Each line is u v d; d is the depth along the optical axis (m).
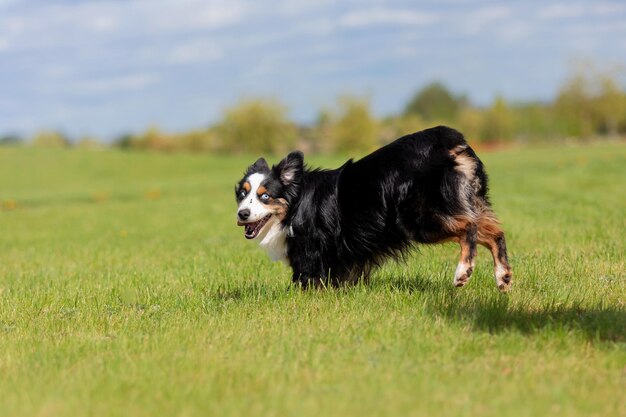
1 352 6.04
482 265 9.12
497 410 4.25
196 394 4.62
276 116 83.94
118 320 7.15
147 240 15.13
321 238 7.67
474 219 7.06
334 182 7.67
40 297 8.64
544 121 94.62
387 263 8.33
